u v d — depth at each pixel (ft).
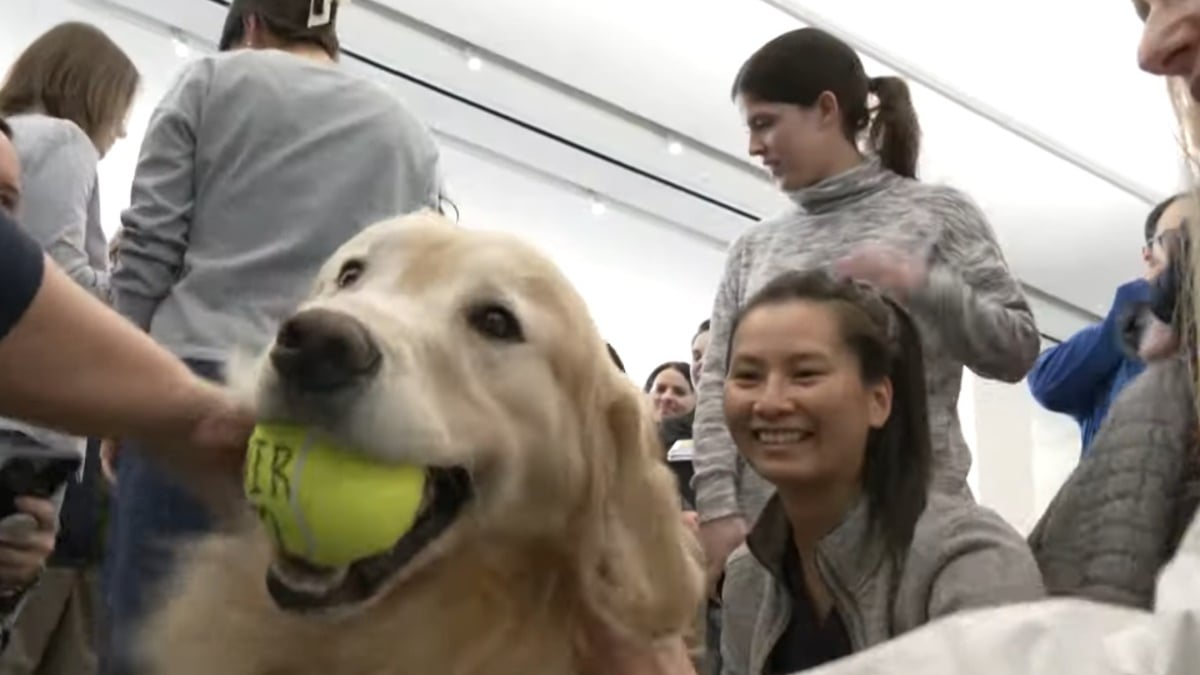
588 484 6.12
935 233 8.71
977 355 8.34
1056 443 30.22
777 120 9.16
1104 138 23.90
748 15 19.63
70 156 9.66
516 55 20.59
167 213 8.41
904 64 21.43
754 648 7.77
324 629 5.65
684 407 16.69
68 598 10.29
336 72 8.93
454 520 5.63
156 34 18.90
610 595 6.10
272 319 8.29
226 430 5.51
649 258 27.78
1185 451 6.22
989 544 6.90
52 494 7.45
